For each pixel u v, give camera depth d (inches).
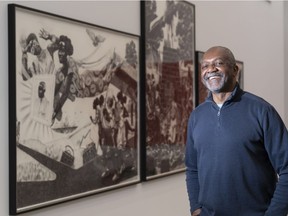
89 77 123.5
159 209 158.6
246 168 95.5
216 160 97.5
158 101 153.8
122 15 138.9
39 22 108.4
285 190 93.3
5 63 102.3
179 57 166.4
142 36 146.2
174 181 167.5
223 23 201.8
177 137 166.1
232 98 97.0
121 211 138.9
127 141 139.2
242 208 96.7
